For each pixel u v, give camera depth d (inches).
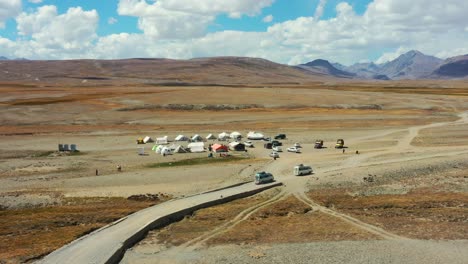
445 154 4510.3
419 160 4153.5
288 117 7431.1
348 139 5708.7
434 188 3316.9
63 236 2293.3
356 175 3587.6
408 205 2878.9
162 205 2817.4
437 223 2556.6
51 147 5002.5
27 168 3993.6
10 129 6141.7
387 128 6574.8
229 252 2156.7
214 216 2687.0
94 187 3339.1
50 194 3134.8
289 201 2987.2
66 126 6456.7
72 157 4500.5
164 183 3452.3
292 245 2236.7
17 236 2330.2
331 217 2684.5
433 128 6496.1
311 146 5246.1
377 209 2837.1
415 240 2297.0
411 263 2022.6
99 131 6141.7
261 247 2212.1
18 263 1958.7
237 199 3070.9
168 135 5969.5
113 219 2576.3
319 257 2089.1
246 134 6122.1
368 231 2433.6
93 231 2359.7
